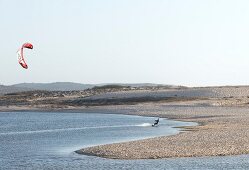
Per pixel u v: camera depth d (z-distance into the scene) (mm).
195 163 46562
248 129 78250
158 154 51219
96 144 64062
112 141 67812
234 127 84062
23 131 98438
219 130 78125
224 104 189750
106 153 52406
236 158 49188
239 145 56875
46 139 74938
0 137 81562
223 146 56188
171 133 78562
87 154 52781
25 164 47250
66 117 161000
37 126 115125
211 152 52344
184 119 122438
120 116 154375
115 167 44781
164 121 118000
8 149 60000
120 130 90688
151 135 76375
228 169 43844
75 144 64938
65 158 50562
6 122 137250
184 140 62219
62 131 94812
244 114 133500
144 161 47812
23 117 170750
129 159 48875
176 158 49281
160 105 197875
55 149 59062
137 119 132125
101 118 144875
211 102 199375
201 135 68562
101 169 44000
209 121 107000
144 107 190875
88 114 179375
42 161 48938
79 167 45094
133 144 58906
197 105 190250
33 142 69875
